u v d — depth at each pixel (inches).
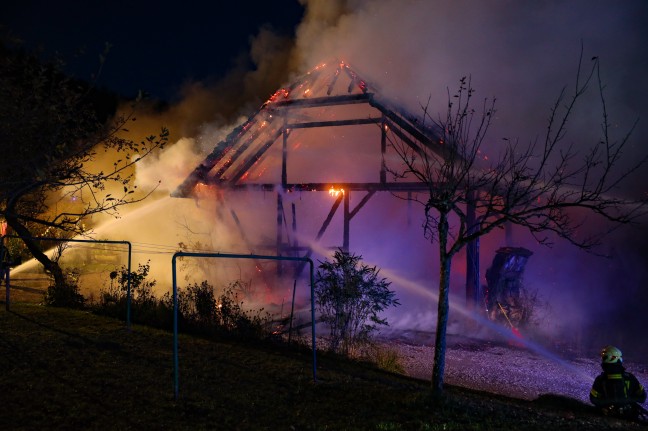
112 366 258.1
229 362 282.8
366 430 196.1
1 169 167.3
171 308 386.6
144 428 186.2
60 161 173.5
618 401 240.8
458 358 424.5
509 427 204.4
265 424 198.5
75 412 195.8
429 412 219.1
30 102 172.1
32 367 246.1
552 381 371.6
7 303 388.2
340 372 283.3
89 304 455.8
